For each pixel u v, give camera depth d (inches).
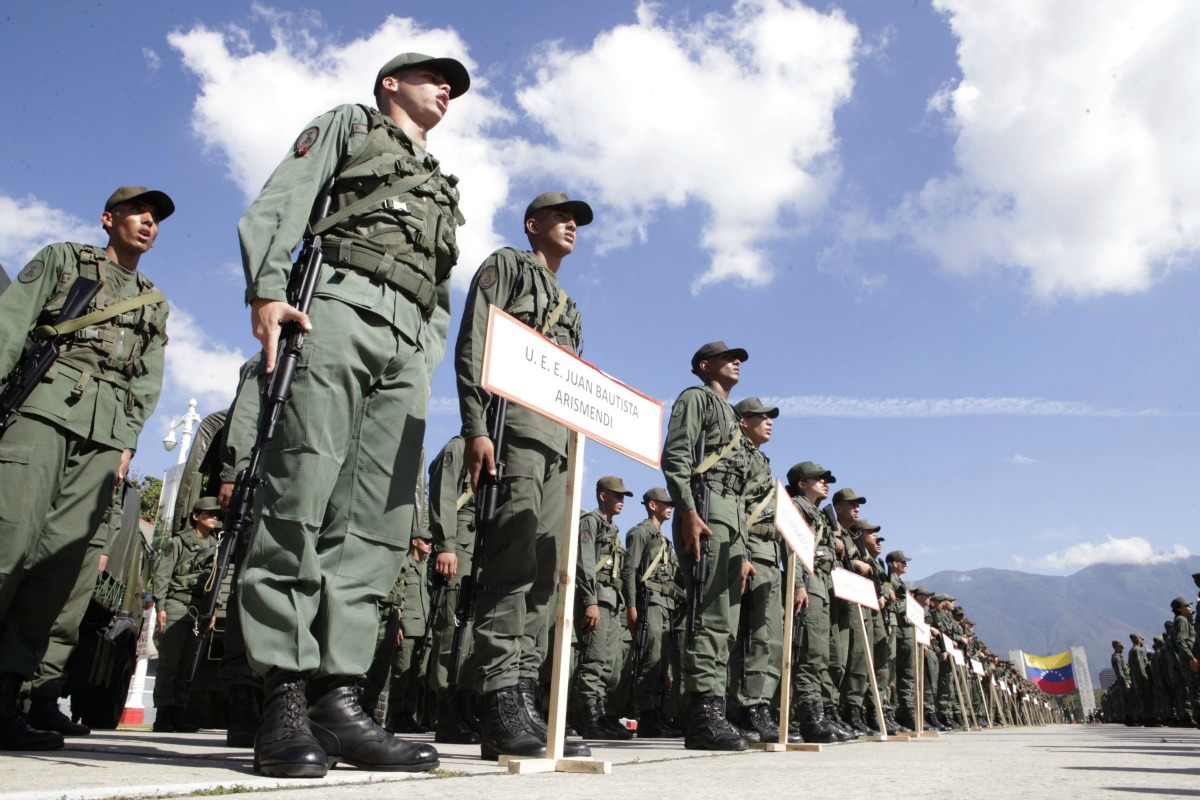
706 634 226.7
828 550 358.9
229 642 189.5
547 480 163.8
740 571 240.2
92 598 216.7
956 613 867.4
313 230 116.4
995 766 167.0
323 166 116.0
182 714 296.0
